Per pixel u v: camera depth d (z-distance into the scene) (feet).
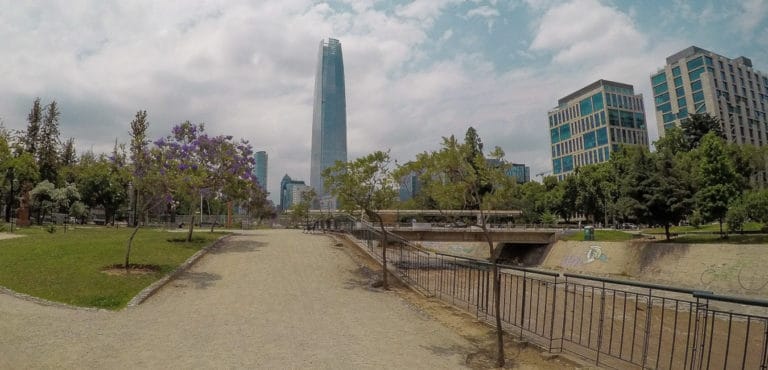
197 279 52.11
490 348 30.14
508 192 34.42
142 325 32.07
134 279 46.16
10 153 135.03
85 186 161.17
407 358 27.12
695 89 353.10
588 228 156.15
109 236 85.20
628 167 127.13
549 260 152.76
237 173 83.92
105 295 39.63
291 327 33.32
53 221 143.54
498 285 28.27
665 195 112.27
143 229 125.08
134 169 60.23
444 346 30.22
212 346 27.73
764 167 159.33
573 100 432.66
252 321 34.68
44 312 33.19
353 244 89.45
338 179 58.29
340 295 47.03
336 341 30.12
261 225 228.02
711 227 169.99
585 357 28.89
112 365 23.52
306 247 83.76
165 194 61.16
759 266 85.66
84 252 57.93
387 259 73.26
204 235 97.60
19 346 25.23
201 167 68.74
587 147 414.82
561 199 246.88
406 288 53.16
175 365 23.98
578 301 72.90
